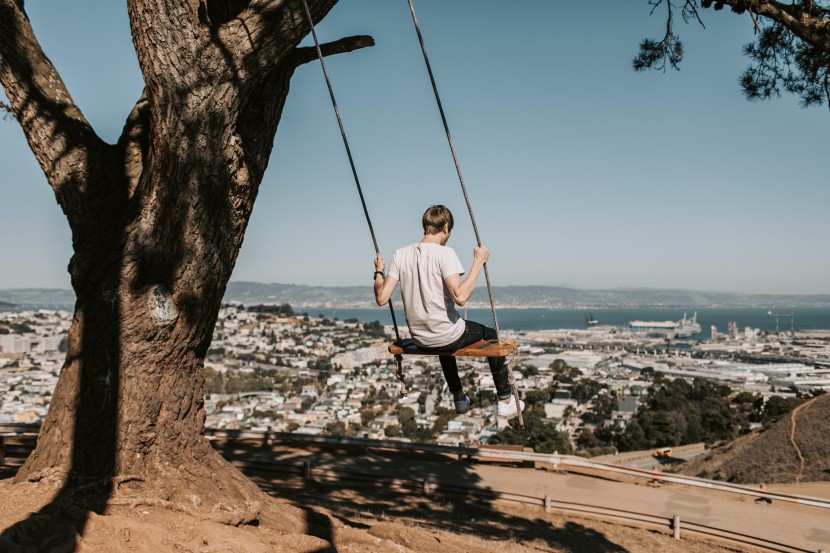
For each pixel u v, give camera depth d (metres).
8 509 3.67
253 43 4.50
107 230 4.81
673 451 30.17
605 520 8.97
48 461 4.52
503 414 3.58
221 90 4.45
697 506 9.46
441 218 3.54
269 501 4.89
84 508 3.88
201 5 4.48
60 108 5.13
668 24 7.23
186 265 4.70
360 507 8.06
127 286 4.64
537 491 9.73
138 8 4.16
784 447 15.41
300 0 4.50
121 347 4.61
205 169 4.53
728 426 40.41
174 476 4.64
